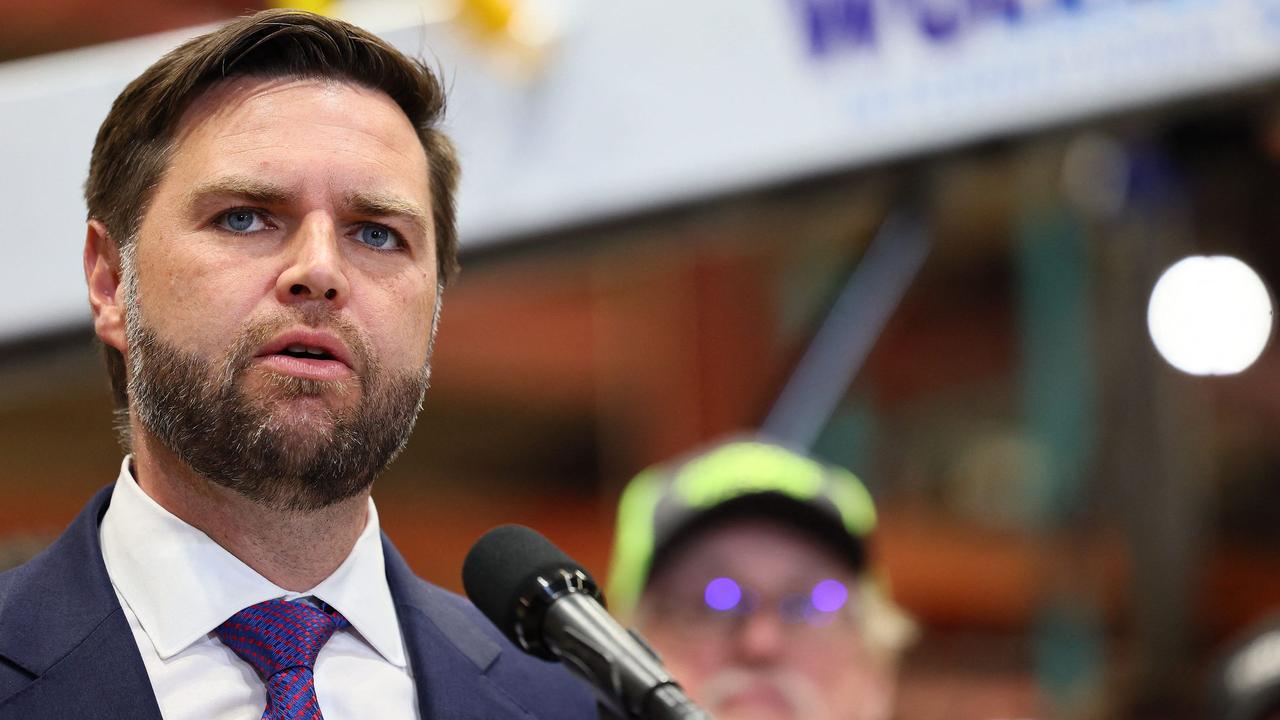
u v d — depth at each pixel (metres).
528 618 2.75
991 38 3.59
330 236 2.66
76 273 3.40
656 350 10.80
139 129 2.81
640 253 3.76
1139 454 8.73
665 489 4.95
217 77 2.80
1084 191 7.48
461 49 3.52
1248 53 3.55
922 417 13.05
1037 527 11.13
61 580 2.71
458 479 12.43
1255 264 9.73
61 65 3.43
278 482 2.61
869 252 3.89
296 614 2.74
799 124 3.57
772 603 4.67
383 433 2.69
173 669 2.66
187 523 2.76
